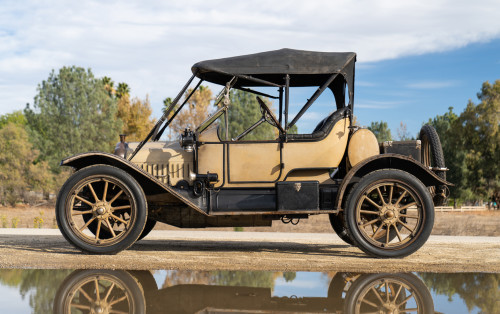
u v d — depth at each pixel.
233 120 36.62
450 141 43.78
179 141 4.69
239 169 4.71
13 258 4.18
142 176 4.67
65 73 39.03
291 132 5.32
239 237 7.00
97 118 39.81
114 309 2.36
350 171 4.56
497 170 40.84
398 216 4.54
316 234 7.92
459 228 15.76
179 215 4.96
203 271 3.59
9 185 36.91
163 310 2.34
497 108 40.56
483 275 3.48
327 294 2.76
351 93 4.92
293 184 4.61
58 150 38.69
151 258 4.26
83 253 4.50
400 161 4.64
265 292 2.80
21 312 2.28
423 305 2.49
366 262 4.17
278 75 5.00
